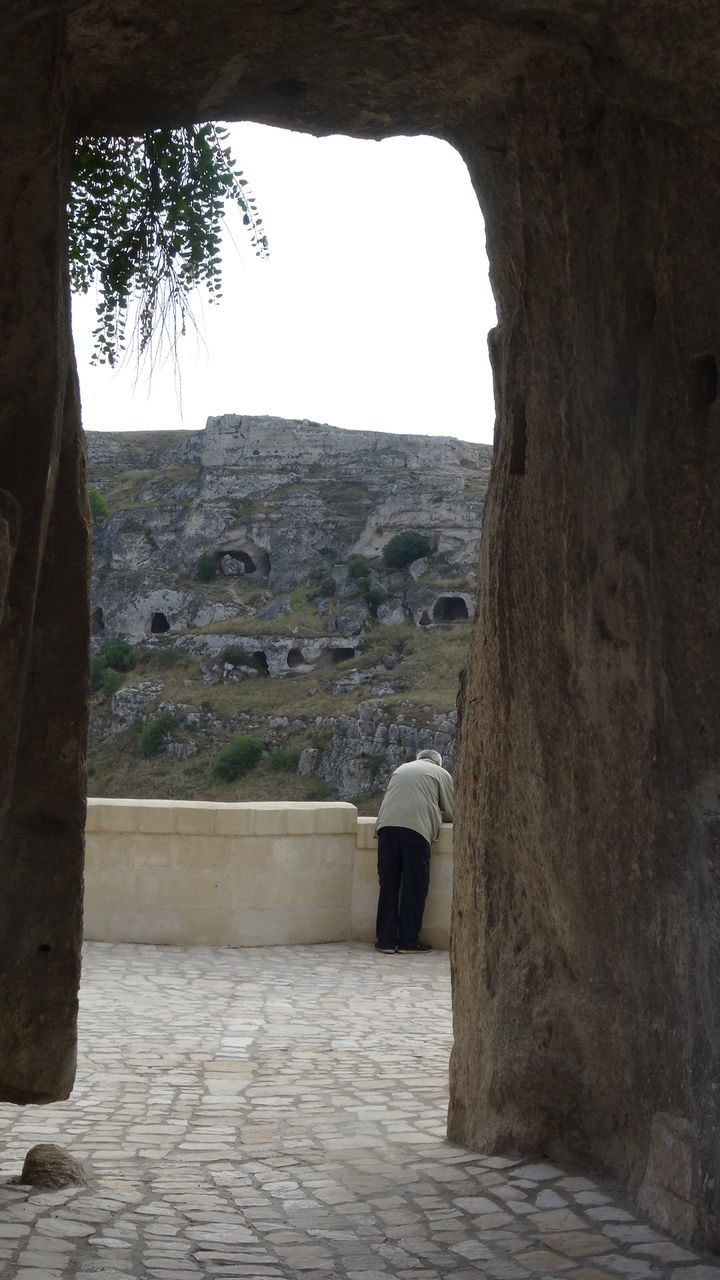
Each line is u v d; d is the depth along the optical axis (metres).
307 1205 4.53
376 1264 3.88
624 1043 4.62
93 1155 5.19
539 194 4.98
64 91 4.33
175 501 97.50
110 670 83.06
